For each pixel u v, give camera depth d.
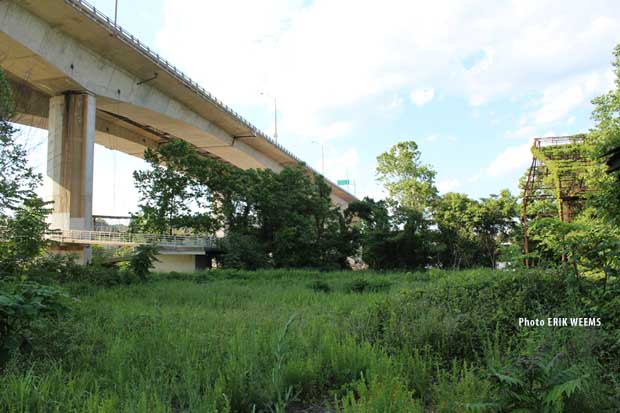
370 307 9.07
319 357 5.98
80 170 33.03
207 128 48.00
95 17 28.55
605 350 5.68
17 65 29.09
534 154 22.75
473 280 9.49
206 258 41.62
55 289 7.02
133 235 36.19
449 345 6.69
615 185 7.95
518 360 4.38
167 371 5.52
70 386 4.80
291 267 39.56
